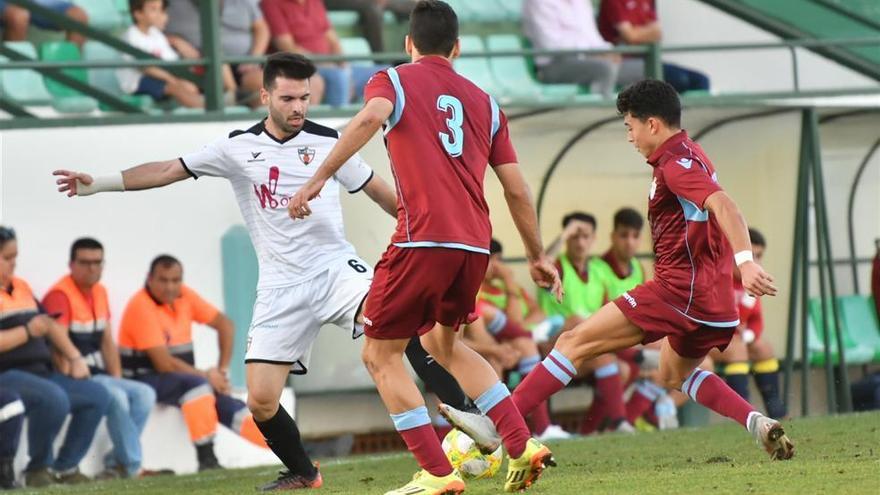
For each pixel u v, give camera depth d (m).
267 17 43.91
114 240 38.31
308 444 40.75
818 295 50.34
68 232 37.97
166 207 38.81
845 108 46.38
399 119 20.56
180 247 38.88
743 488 21.12
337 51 45.31
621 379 42.47
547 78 47.28
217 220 39.28
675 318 24.23
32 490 31.77
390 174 42.25
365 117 20.08
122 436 36.25
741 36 53.94
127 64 39.53
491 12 48.28
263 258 26.22
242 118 40.09
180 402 37.41
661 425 43.25
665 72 49.22
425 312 20.83
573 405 46.09
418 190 20.38
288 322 25.94
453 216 20.39
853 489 20.30
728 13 49.53
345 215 41.78
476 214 20.75
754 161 47.16
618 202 47.28
